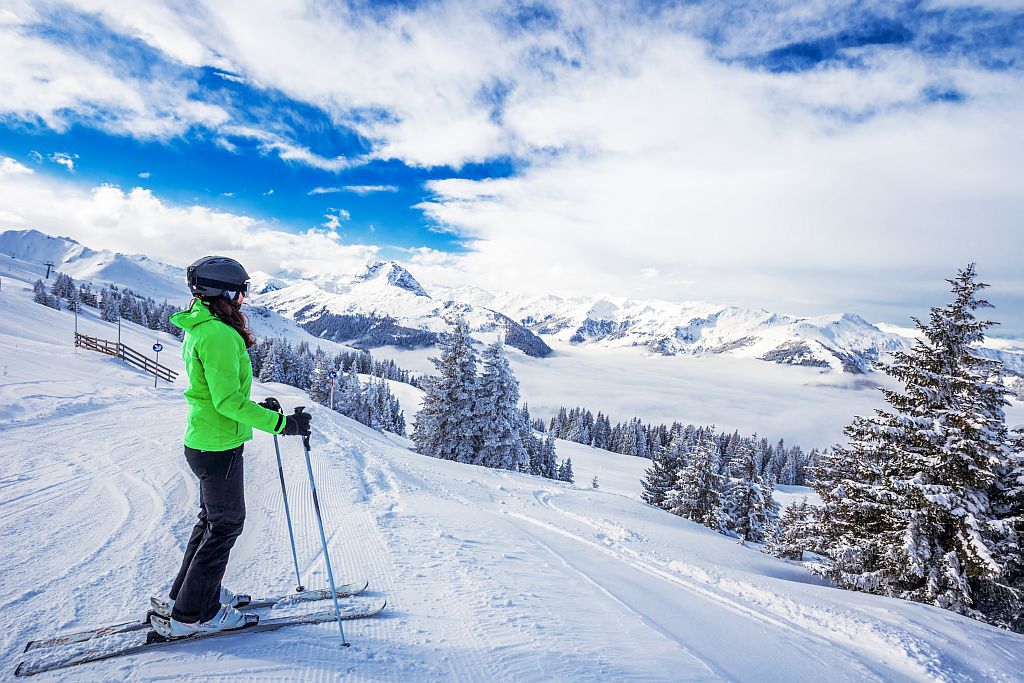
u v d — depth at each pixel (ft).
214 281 8.41
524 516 33.76
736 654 13.51
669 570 24.58
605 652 11.25
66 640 8.74
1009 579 35.81
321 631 10.05
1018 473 36.99
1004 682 17.52
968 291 40.27
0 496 18.67
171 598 9.17
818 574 43.19
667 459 138.62
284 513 20.11
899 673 15.97
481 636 10.88
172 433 35.94
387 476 35.60
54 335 127.03
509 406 94.99
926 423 39.65
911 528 38.47
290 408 76.79
